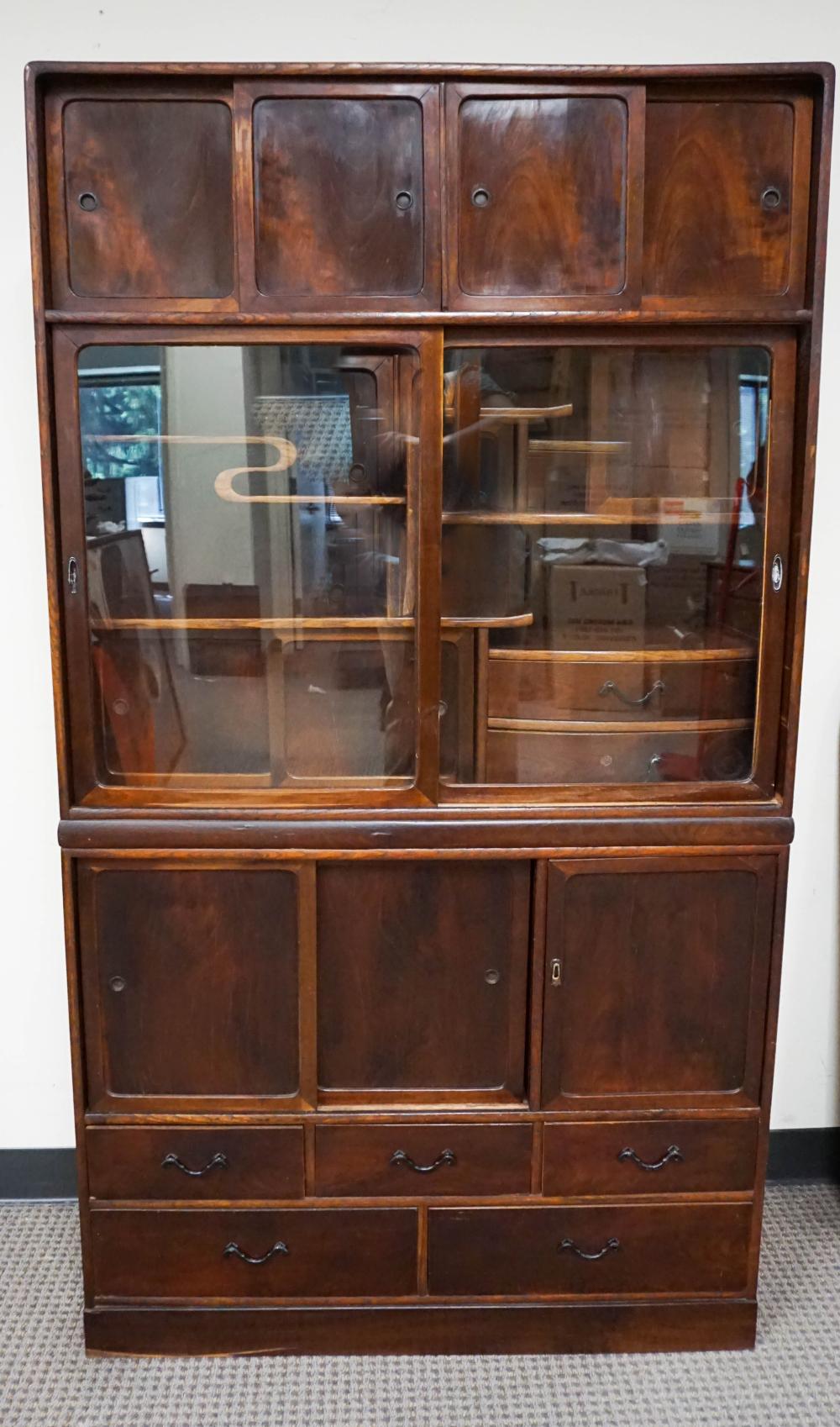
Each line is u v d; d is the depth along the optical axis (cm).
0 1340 182
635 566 168
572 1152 176
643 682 171
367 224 155
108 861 168
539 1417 166
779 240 158
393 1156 175
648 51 194
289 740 170
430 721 167
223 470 163
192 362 160
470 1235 177
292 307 156
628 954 173
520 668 170
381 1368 176
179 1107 174
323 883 170
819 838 218
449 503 164
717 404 164
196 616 167
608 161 154
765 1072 176
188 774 170
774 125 155
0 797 208
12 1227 212
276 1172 175
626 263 156
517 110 153
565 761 172
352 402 161
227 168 154
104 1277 177
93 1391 171
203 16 190
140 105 152
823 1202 222
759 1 194
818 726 215
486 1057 175
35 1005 215
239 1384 172
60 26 189
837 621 212
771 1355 180
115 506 163
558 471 165
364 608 166
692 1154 177
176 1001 172
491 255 156
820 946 222
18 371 196
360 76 150
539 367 162
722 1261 179
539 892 170
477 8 191
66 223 154
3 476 199
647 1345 180
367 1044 174
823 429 205
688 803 170
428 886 171
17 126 190
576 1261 178
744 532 167
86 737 166
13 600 203
